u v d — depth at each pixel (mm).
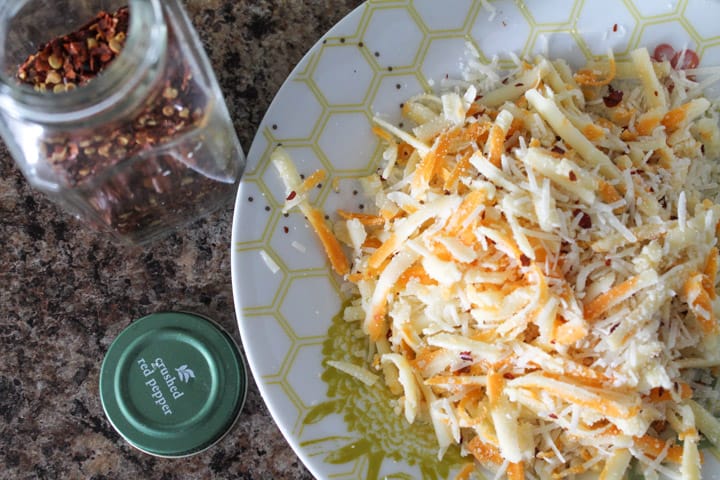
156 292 261
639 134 241
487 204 225
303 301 237
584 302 221
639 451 221
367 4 235
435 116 241
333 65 238
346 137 243
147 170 214
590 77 244
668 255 222
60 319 261
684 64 246
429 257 225
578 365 216
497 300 220
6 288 260
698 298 218
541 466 228
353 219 240
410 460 234
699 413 226
